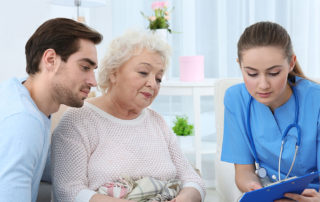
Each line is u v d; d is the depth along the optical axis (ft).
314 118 3.96
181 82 7.80
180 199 3.79
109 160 3.76
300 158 4.04
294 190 3.20
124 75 3.89
